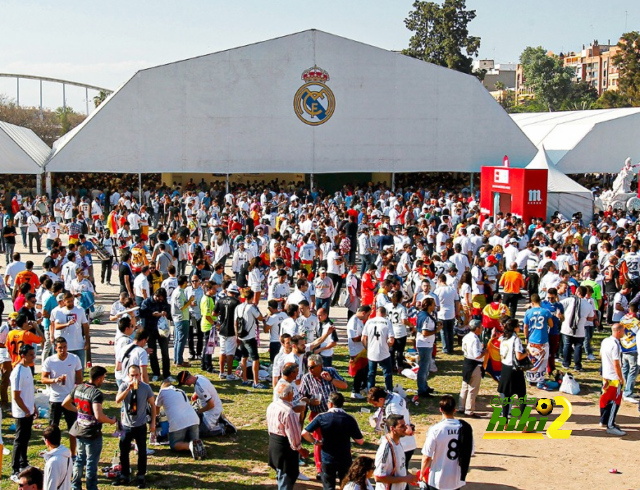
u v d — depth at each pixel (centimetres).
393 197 3316
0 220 2878
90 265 1906
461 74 4225
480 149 4297
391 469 808
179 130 4000
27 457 991
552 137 4569
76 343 1196
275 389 923
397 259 2141
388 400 955
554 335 1460
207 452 1049
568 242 2320
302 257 2036
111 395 1262
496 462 1074
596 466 1066
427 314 1312
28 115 9762
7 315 1831
